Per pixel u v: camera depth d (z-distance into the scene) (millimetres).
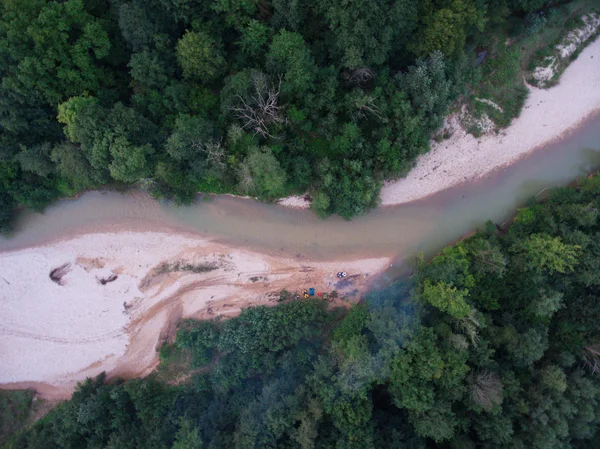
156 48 45562
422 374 40312
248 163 45812
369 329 45844
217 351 51875
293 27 44625
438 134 53719
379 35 43875
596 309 45250
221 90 47375
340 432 43406
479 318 42875
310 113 48375
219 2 43562
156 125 48531
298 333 48688
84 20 43156
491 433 41938
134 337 53594
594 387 41969
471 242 49781
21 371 53156
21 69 41156
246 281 53969
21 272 53844
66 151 44781
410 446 43094
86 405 47344
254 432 42469
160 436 45375
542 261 44750
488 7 49250
